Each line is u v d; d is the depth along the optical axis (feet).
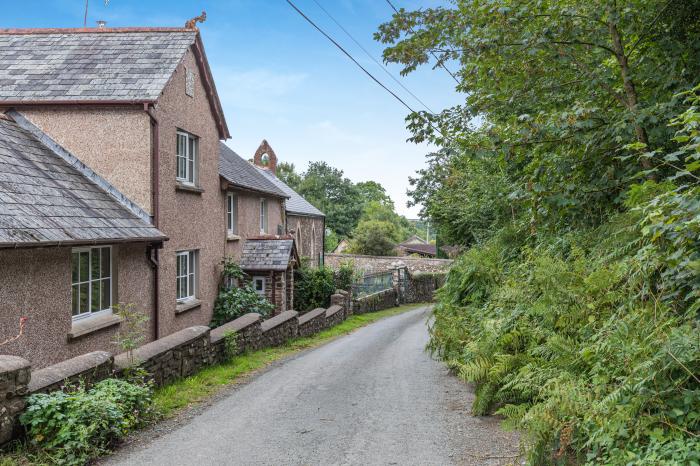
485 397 19.54
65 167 35.63
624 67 19.69
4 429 15.74
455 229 57.31
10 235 23.61
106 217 32.78
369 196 289.94
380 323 66.74
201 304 47.85
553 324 18.07
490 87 23.11
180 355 27.25
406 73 23.16
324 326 57.93
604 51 21.94
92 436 16.98
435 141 23.02
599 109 19.15
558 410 13.15
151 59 40.47
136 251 36.55
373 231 167.43
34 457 15.57
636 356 12.46
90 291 32.19
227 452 16.96
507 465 14.47
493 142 20.38
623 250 16.70
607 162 19.65
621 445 11.66
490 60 22.27
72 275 30.45
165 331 40.52
